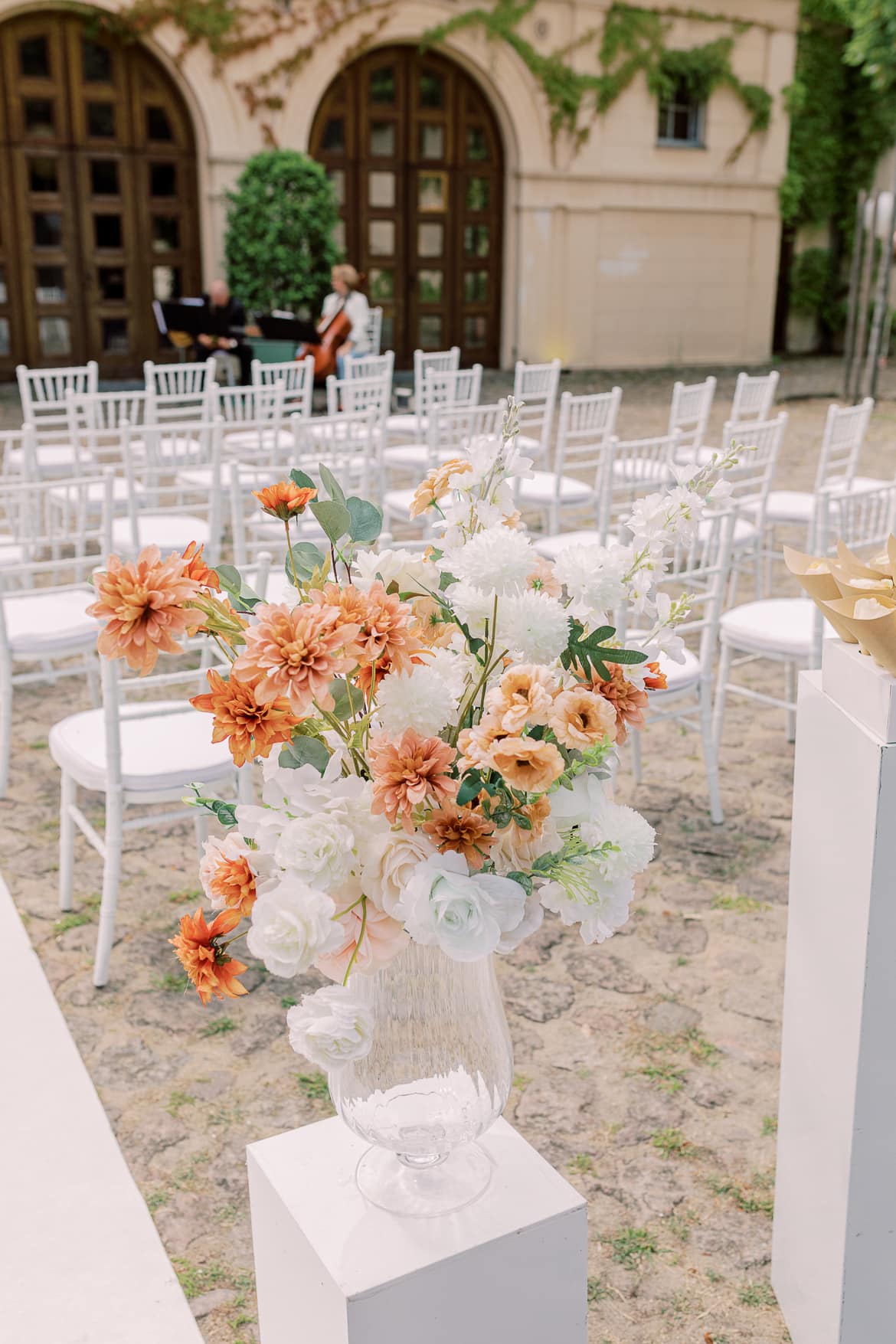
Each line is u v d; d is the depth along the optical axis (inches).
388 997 52.1
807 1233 73.6
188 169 497.7
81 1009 110.1
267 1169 58.9
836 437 208.1
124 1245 83.4
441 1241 53.7
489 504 54.5
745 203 603.5
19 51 462.6
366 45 497.7
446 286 558.9
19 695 186.2
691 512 51.5
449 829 47.3
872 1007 64.6
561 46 531.8
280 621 44.6
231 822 52.7
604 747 46.6
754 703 185.0
